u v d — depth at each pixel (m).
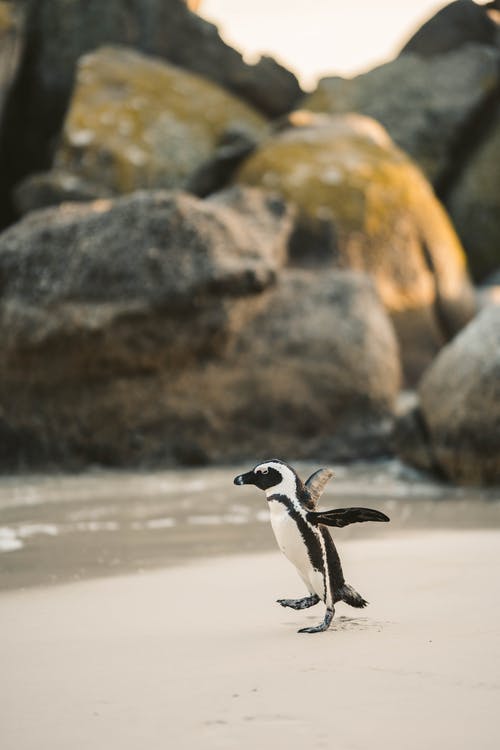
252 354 18.02
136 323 16.80
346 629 5.48
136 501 13.18
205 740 3.67
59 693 4.36
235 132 26.62
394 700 4.07
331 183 24.02
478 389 14.45
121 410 17.47
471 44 32.84
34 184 24.92
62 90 29.36
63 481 15.73
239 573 7.76
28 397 17.58
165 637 5.52
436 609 5.94
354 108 31.45
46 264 17.19
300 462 17.75
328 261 23.06
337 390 18.08
